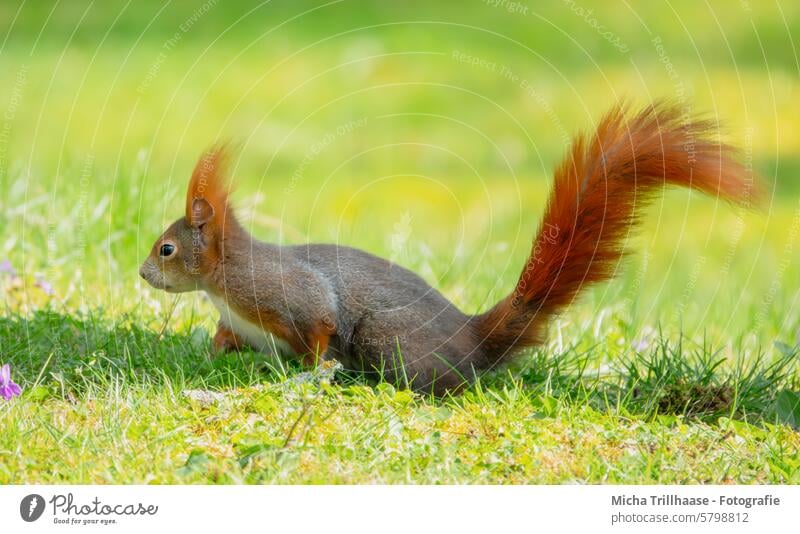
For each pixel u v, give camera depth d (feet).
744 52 77.51
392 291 25.58
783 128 66.44
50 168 48.65
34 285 31.78
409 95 73.97
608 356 27.94
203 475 20.13
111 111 66.54
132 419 21.84
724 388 25.32
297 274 25.57
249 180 63.57
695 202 61.57
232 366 26.09
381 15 82.58
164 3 83.56
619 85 72.84
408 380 24.88
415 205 60.95
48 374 24.97
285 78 73.20
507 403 23.58
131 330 27.61
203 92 70.13
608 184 25.58
